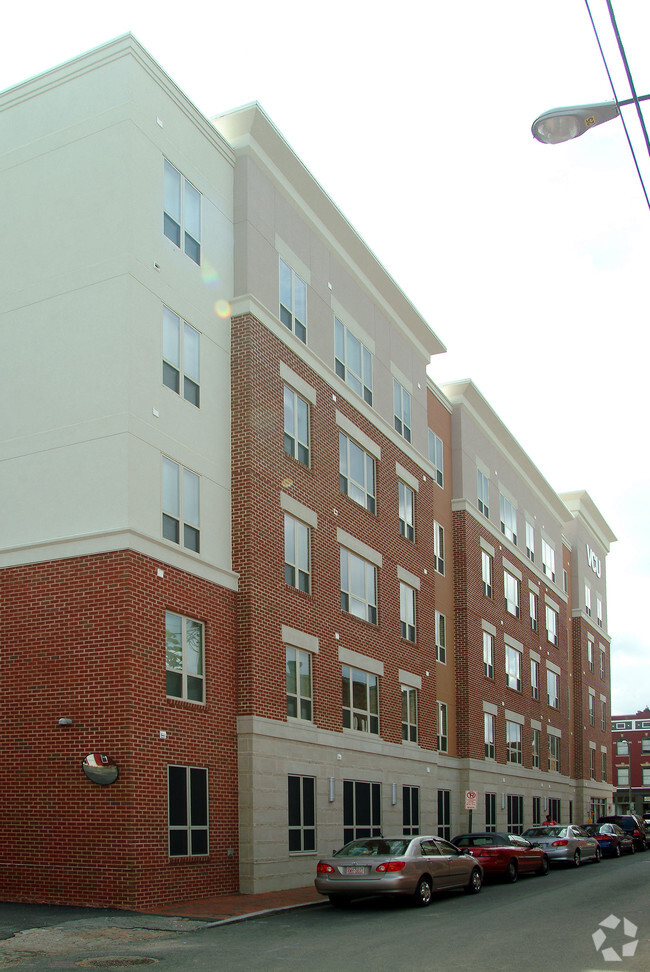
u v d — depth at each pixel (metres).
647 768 98.94
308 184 27.45
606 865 34.41
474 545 40.94
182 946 14.17
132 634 18.84
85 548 19.48
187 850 19.73
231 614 22.50
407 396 34.75
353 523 28.95
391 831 29.06
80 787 18.59
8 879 18.94
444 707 37.00
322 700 25.81
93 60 22.05
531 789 45.75
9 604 20.06
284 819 22.95
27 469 20.69
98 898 18.02
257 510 23.44
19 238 22.08
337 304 29.62
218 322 23.73
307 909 19.06
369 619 29.72
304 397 26.69
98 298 20.75
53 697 19.20
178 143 22.89
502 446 46.78
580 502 62.88
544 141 10.34
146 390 20.59
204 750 20.73
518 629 46.41
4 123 22.94
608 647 68.25
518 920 16.89
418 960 12.67
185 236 22.81
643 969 11.85
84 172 21.59
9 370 21.44
